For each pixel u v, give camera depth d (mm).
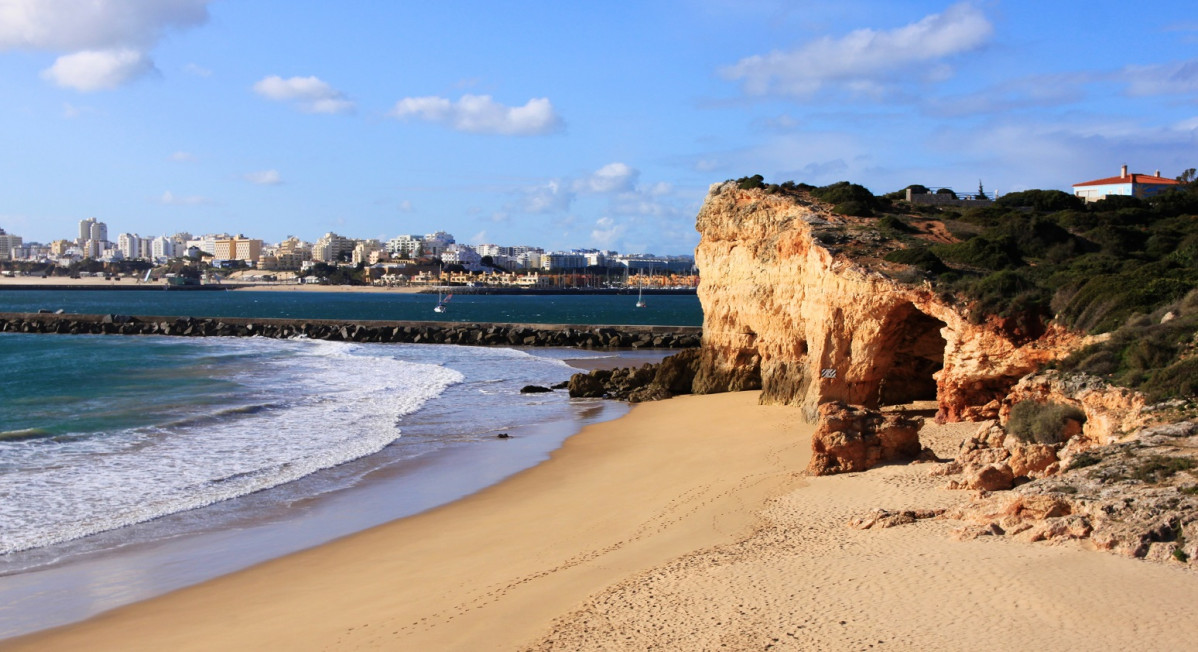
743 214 44656
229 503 24562
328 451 31531
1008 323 29500
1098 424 21797
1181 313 25234
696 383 48188
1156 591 13102
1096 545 14953
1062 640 12008
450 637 14406
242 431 34844
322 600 17141
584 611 14789
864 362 33719
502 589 16734
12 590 17969
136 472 27531
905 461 23781
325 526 22656
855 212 41812
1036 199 50594
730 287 46031
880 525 17859
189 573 19031
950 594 13812
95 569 19234
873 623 13109
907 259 33812
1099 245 39938
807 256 38000
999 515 17125
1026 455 20562
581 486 26625
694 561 16969
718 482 24516
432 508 24500
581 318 149375
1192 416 19750
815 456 23891
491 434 36062
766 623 13500
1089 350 25781
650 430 36438
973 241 35594
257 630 15578
